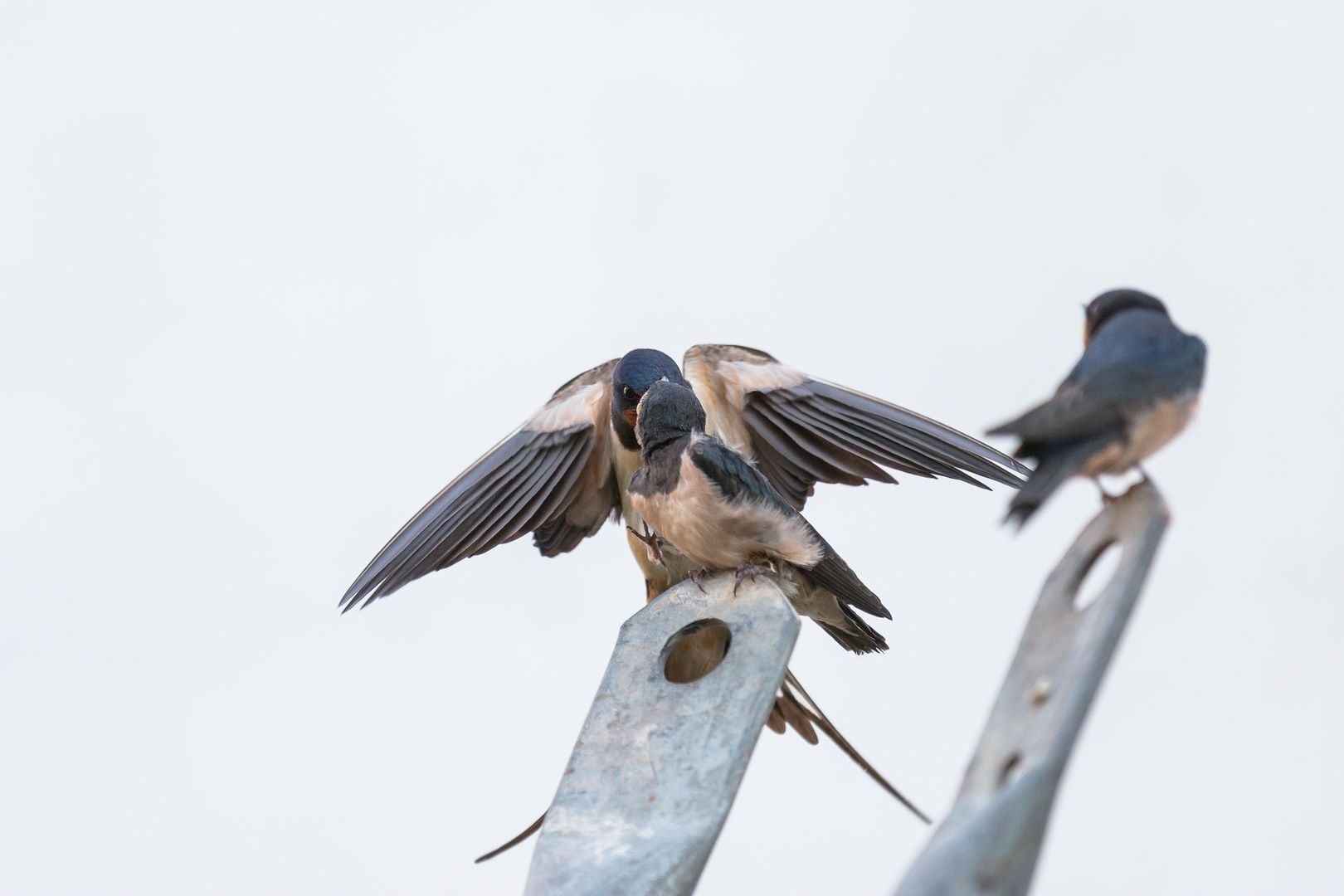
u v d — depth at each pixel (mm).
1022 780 6328
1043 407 8266
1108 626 6668
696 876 8570
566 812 9031
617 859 8586
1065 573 7359
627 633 10180
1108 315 9109
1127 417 8062
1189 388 8180
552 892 8477
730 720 9289
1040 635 7215
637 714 9539
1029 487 7941
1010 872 6227
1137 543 6973
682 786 9000
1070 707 6469
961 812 6684
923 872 6312
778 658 9594
